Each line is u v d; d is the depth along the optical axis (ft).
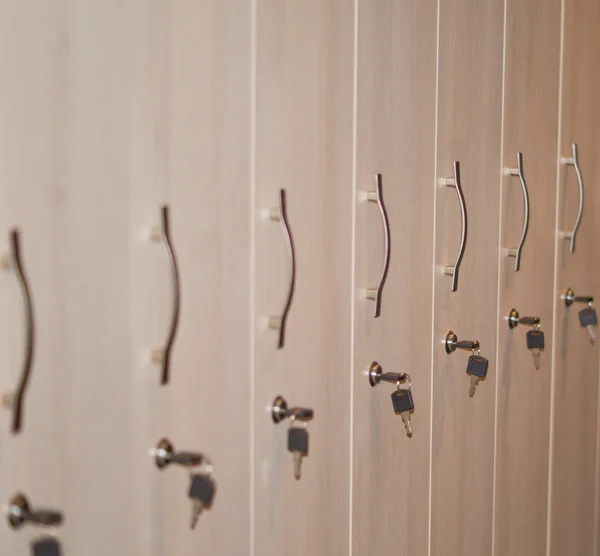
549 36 7.73
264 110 4.67
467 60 6.54
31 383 3.46
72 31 3.58
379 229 5.69
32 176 3.43
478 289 6.91
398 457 6.11
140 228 3.96
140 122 3.92
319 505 5.33
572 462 8.89
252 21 4.55
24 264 3.42
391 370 5.94
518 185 7.35
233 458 4.62
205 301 4.36
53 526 3.36
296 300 5.01
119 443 3.90
